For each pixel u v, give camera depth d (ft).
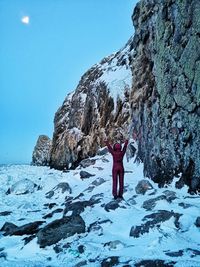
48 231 23.76
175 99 36.65
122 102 65.51
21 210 36.78
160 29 40.73
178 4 37.50
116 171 34.04
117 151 34.68
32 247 22.90
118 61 78.33
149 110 43.19
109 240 22.91
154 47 43.32
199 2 34.22
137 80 51.21
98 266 18.60
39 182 53.93
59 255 21.04
